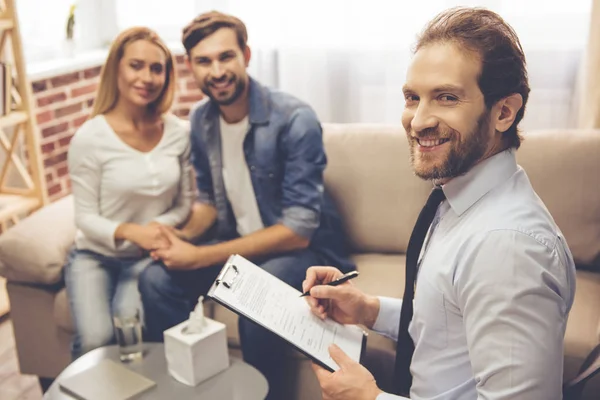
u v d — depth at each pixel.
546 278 0.94
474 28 0.98
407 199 2.21
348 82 3.19
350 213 2.26
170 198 2.12
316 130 2.01
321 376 1.18
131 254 2.06
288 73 3.22
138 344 1.67
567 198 2.09
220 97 1.97
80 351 1.91
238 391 1.54
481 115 0.99
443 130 1.00
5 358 2.44
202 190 2.22
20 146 3.00
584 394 1.76
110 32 3.55
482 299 0.96
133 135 2.04
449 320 1.07
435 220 1.18
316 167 2.00
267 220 2.10
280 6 3.13
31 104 2.74
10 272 2.14
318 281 1.45
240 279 1.38
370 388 1.13
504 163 1.05
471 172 1.06
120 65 1.98
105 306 1.96
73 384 1.54
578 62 2.87
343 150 2.27
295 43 3.16
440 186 1.15
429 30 1.02
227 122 2.07
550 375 0.93
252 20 3.19
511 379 0.92
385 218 2.23
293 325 1.30
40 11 3.13
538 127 3.00
